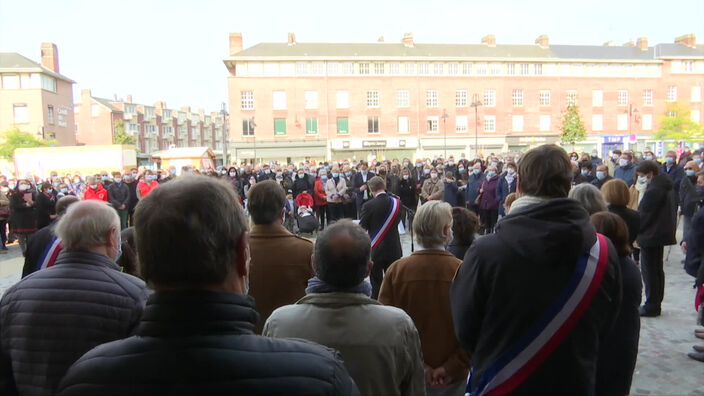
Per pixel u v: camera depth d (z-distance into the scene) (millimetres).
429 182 14000
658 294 6004
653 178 5969
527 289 1984
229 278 1196
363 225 6086
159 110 90875
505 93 49688
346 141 47281
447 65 48906
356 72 47656
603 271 2014
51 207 12055
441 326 3111
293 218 14031
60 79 54531
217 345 1062
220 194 1207
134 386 1028
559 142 50438
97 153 27656
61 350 2191
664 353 4910
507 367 2023
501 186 12211
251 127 46656
